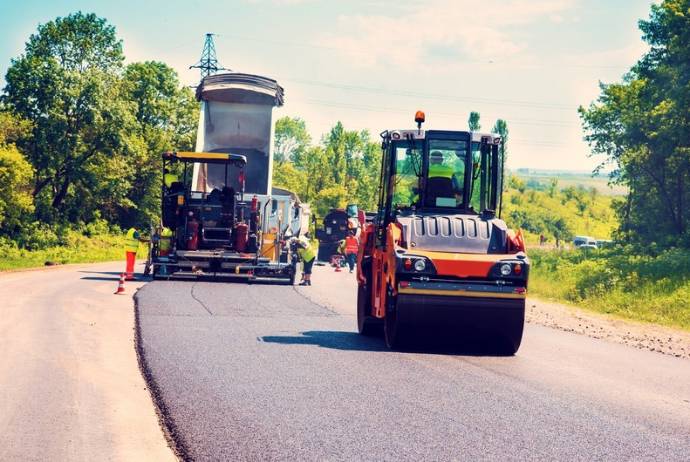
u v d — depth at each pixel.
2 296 25.52
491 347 17.30
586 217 190.12
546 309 31.48
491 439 9.81
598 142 64.88
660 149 54.56
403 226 17.44
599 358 17.84
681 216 58.88
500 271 16.45
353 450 9.09
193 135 106.75
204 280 35.50
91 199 95.50
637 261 42.69
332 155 142.88
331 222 63.44
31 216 85.00
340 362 15.09
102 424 10.14
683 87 51.19
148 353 15.28
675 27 52.38
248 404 11.29
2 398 11.23
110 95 92.06
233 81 37.94
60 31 91.25
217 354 15.43
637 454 9.43
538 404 11.98
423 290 16.36
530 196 189.75
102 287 30.19
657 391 13.76
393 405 11.48
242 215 35.88
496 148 18.80
